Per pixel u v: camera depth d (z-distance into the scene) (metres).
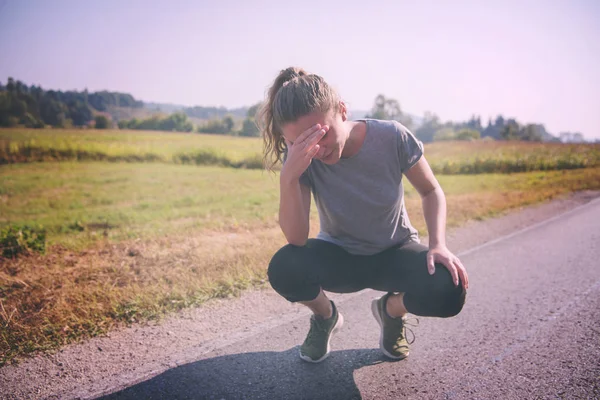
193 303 3.20
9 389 2.10
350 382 2.12
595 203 8.71
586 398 1.94
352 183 1.96
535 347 2.49
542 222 6.67
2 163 20.39
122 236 5.69
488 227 6.24
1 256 4.42
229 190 11.89
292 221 1.91
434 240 1.92
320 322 2.31
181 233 5.79
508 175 18.38
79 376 2.22
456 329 2.76
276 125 1.89
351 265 2.09
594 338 2.58
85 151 22.75
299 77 1.71
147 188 12.73
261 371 2.25
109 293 3.24
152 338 2.66
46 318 2.81
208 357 2.41
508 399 1.95
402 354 2.35
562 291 3.47
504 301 3.27
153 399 2.00
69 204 9.91
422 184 2.03
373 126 1.92
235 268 3.85
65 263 4.21
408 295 1.94
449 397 1.98
